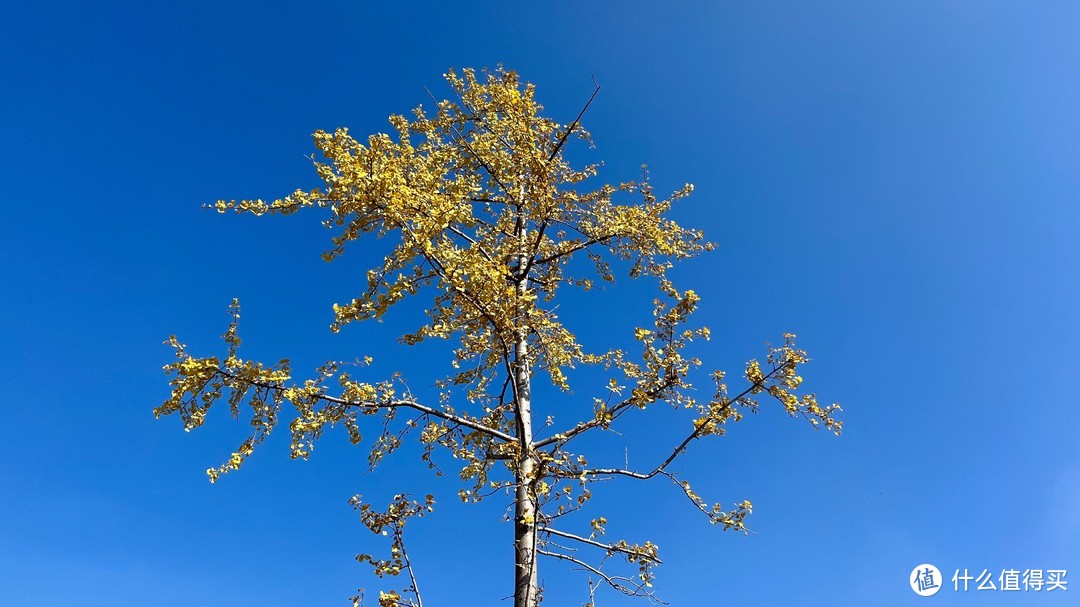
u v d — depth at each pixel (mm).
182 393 3748
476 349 3945
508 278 4711
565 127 5586
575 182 5621
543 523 4066
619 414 4055
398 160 3922
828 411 3809
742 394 3971
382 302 3754
